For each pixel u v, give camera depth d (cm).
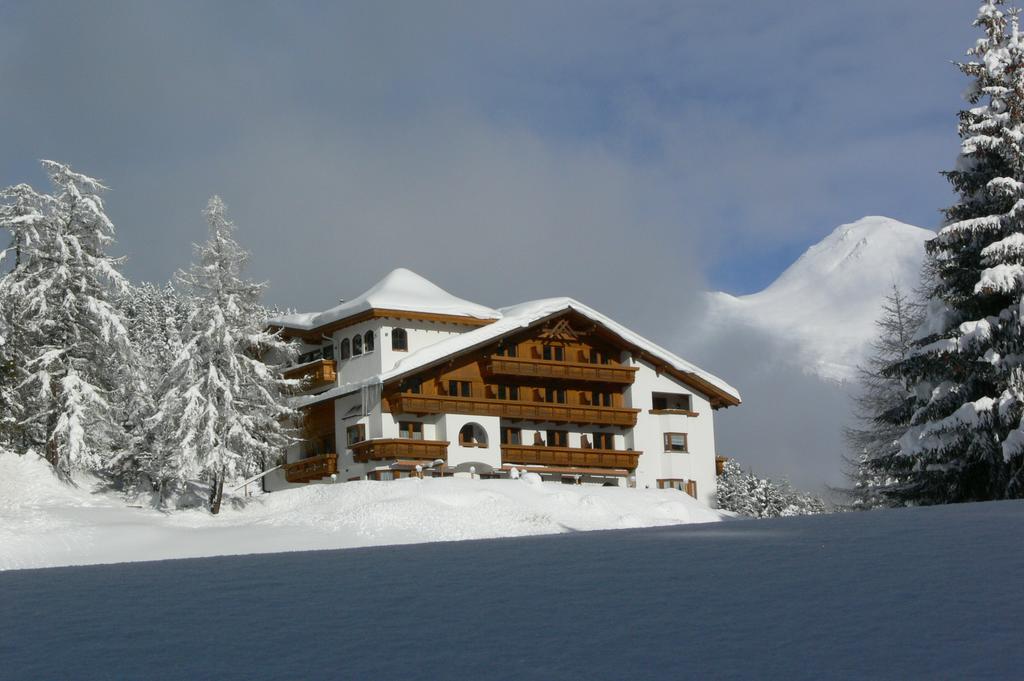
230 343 5112
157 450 5297
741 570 1332
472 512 4862
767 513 9300
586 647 960
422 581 1378
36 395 5425
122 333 5522
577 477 6725
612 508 5322
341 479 6331
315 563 1689
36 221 5488
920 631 955
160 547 4275
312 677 891
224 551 4231
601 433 6919
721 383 7244
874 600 1097
